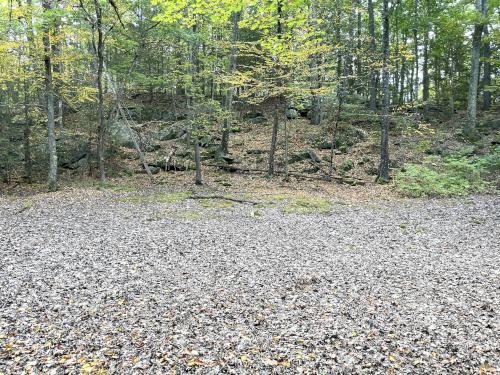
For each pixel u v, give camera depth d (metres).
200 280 6.79
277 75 15.61
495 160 16.89
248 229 10.39
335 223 11.05
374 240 9.29
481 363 4.15
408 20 24.39
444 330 4.86
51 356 4.42
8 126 19.66
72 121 25.58
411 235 9.66
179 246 8.87
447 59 25.56
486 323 5.00
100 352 4.50
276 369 4.14
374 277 6.80
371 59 18.55
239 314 5.45
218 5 4.92
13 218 11.76
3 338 4.81
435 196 14.95
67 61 17.19
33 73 16.62
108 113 23.44
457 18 20.30
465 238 9.24
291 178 18.91
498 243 8.73
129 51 19.55
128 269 7.37
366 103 27.78
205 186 17.81
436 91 29.03
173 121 25.73
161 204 13.83
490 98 27.53
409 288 6.26
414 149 21.03
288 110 27.39
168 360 4.32
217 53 20.55
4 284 6.61
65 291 6.32
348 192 16.14
